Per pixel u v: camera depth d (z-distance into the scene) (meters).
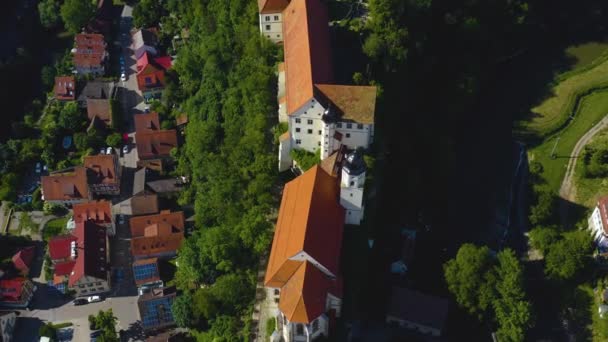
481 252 190.88
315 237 166.12
